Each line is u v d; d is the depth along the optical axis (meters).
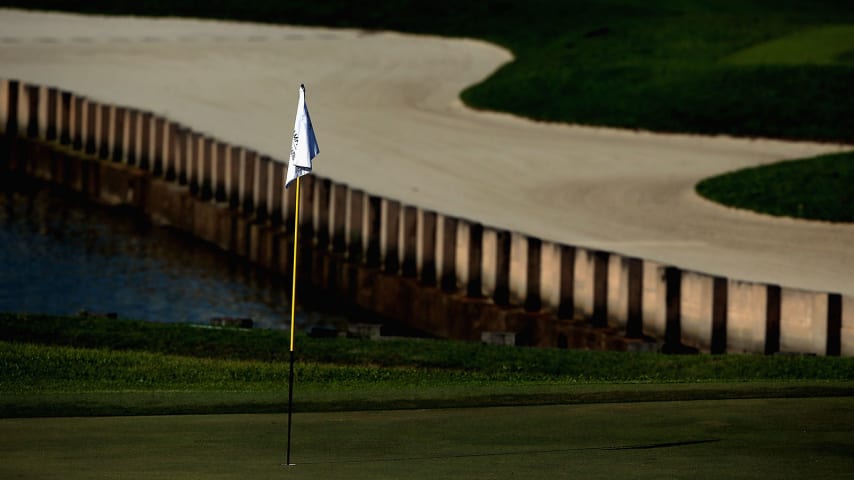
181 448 50.56
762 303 103.44
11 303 151.50
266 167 176.75
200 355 86.88
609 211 162.25
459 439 52.72
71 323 94.06
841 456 49.19
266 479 44.84
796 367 82.69
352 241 157.12
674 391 66.25
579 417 58.12
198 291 159.50
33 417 57.66
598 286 119.25
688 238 146.12
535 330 124.75
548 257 126.56
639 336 115.25
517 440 52.50
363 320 147.12
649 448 50.69
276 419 57.53
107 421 56.62
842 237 146.38
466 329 133.12
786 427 55.31
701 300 108.50
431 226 142.88
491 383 74.56
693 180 182.00
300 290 161.50
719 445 51.34
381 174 186.25
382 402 62.56
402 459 48.59
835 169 173.25
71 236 187.50
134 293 157.50
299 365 81.88
